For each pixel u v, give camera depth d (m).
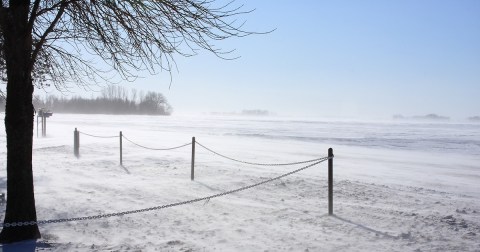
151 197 9.82
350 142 36.84
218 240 6.63
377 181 13.60
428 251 6.30
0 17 5.95
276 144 30.95
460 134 56.12
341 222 7.88
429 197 10.84
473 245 6.62
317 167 17.08
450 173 17.16
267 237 6.85
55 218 7.77
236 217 8.13
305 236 6.94
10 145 6.15
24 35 6.04
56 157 17.97
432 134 55.62
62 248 5.97
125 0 5.99
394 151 28.12
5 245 5.97
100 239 6.59
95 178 12.54
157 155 18.86
